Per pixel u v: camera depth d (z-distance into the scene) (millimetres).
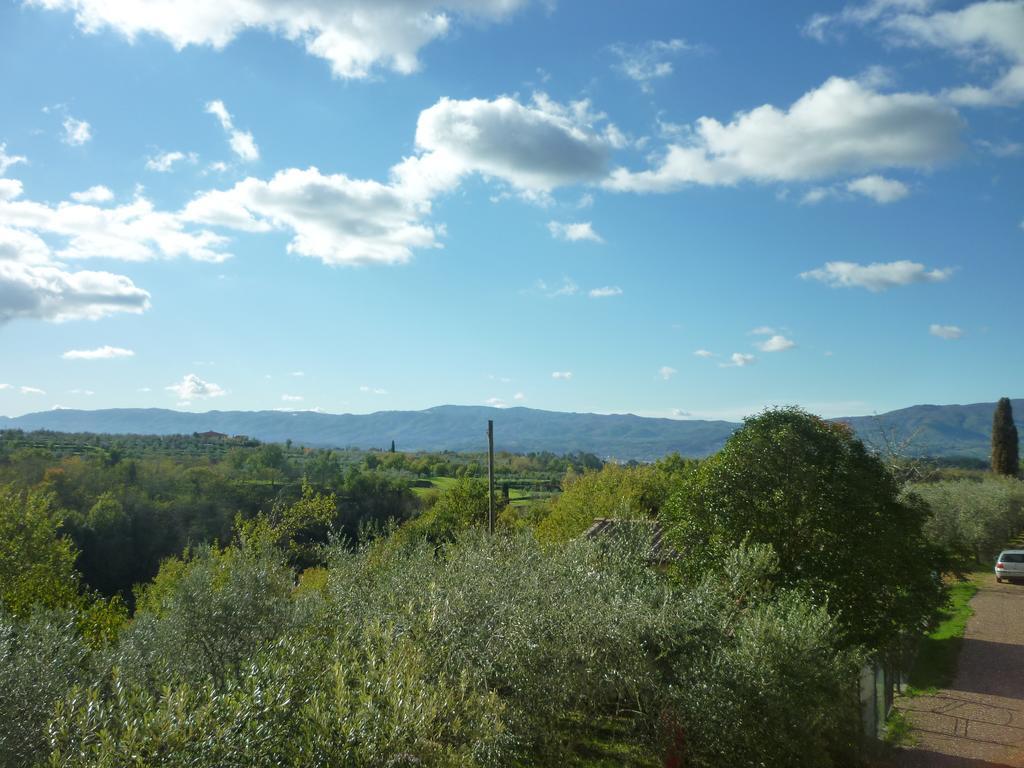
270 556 10234
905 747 11156
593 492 30172
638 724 7656
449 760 4973
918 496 13172
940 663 16781
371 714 4574
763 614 8172
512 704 6793
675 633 7980
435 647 6922
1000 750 10992
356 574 9898
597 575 8656
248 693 4824
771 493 11758
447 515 32344
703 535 12094
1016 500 42406
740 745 7453
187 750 4168
